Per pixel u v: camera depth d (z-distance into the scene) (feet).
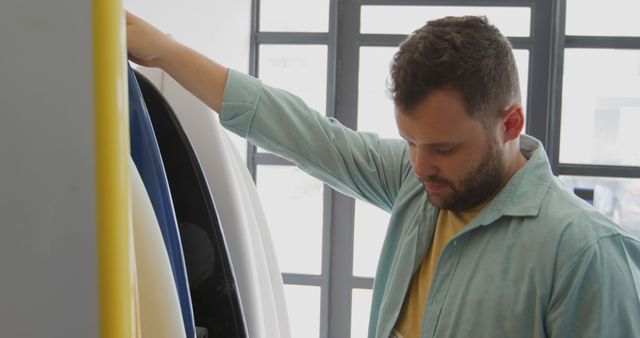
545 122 10.85
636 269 2.37
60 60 1.09
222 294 2.59
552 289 2.39
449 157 2.47
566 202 2.56
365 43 11.18
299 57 11.41
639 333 2.30
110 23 1.10
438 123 2.35
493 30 2.43
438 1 10.88
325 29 11.27
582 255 2.31
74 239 1.11
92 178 1.11
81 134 1.10
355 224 11.55
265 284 3.45
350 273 11.60
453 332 2.61
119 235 1.13
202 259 2.60
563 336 2.33
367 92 11.32
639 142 10.59
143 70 3.16
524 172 2.65
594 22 10.45
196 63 3.01
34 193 1.10
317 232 11.64
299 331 11.71
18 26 1.09
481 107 2.34
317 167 3.30
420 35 2.42
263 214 3.92
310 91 11.47
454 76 2.28
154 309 1.85
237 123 3.14
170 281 1.89
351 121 11.39
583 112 10.66
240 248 2.96
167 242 2.05
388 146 3.38
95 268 1.12
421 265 3.00
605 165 10.69
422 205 3.01
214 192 2.98
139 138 2.04
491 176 2.53
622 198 10.74
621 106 10.58
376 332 3.10
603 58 10.48
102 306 1.13
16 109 1.10
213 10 8.76
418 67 2.33
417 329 2.93
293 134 3.20
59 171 1.10
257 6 11.32
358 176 3.32
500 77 2.37
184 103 3.06
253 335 2.99
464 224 2.81
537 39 10.73
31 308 1.12
